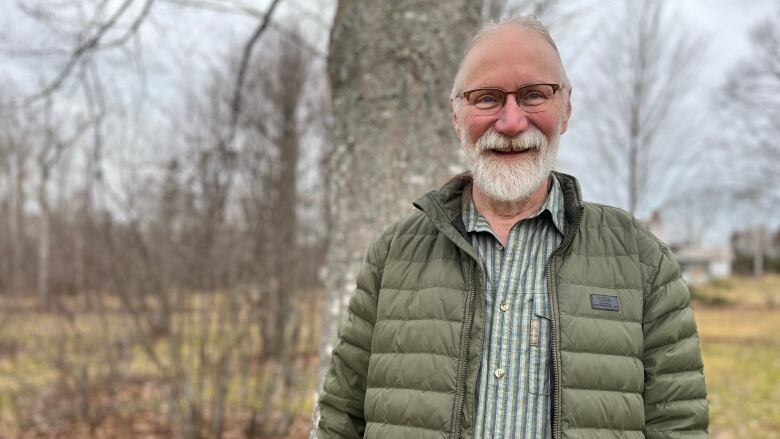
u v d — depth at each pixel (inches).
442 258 71.9
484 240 72.5
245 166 275.0
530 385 66.2
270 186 279.1
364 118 123.5
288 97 357.7
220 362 242.2
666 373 66.7
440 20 123.0
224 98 281.1
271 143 313.7
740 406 327.0
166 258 249.1
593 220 72.1
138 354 304.0
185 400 274.4
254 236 267.3
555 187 73.4
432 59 121.7
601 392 64.1
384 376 69.9
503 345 67.6
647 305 68.2
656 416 66.4
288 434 254.5
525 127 69.7
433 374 67.3
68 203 297.4
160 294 247.3
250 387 289.0
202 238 244.7
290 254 278.4
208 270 244.1
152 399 270.2
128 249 249.8
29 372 324.2
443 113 122.6
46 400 288.5
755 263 1875.0
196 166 246.7
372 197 121.6
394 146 121.3
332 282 126.0
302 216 301.3
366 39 123.4
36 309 310.3
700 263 2144.4
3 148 431.8
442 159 121.9
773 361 494.3
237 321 246.7
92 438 246.5
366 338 76.0
